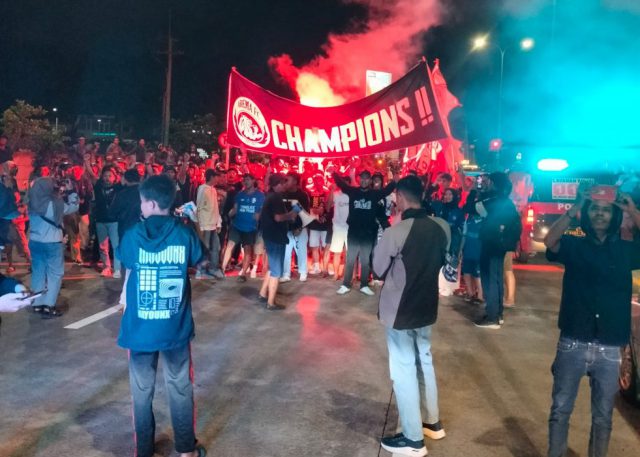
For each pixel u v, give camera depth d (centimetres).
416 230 430
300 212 949
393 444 432
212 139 3491
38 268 752
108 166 1026
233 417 485
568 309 375
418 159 1262
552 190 1330
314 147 1119
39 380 550
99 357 616
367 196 926
